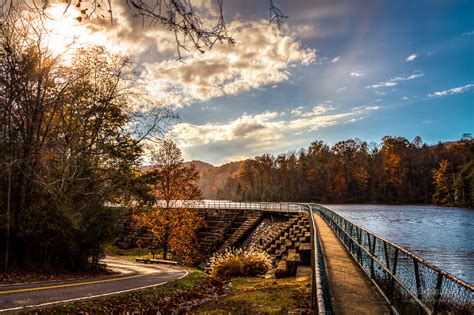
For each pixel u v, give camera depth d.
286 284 14.99
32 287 13.55
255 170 158.00
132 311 11.37
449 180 107.19
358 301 8.41
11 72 16.95
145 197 22.19
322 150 145.12
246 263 20.73
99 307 10.99
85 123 20.27
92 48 19.39
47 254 19.73
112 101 20.89
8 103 17.27
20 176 18.14
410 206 107.19
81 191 19.53
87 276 18.88
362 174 128.00
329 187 129.12
